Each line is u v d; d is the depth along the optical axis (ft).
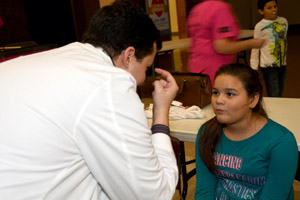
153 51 3.21
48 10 15.98
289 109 5.92
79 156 2.66
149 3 19.40
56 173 2.54
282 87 11.16
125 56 2.98
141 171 2.61
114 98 2.56
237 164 4.00
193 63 7.57
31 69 2.72
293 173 3.77
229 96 3.83
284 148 3.71
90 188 2.86
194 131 5.36
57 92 2.52
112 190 2.73
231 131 4.10
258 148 3.87
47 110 2.48
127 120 2.58
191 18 7.36
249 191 4.01
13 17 15.23
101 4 16.19
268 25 10.29
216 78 3.94
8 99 2.56
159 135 3.21
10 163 2.42
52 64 2.73
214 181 4.45
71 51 2.98
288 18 38.60
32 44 10.57
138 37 2.97
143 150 2.64
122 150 2.51
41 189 2.49
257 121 3.99
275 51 10.40
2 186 2.39
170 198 2.91
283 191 3.78
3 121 2.48
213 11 6.73
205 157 4.27
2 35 15.01
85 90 2.53
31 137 2.44
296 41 30.22
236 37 7.05
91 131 2.51
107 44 2.96
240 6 38.17
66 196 2.64
